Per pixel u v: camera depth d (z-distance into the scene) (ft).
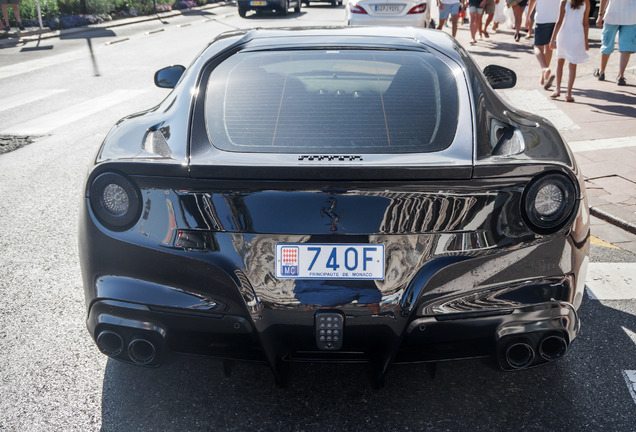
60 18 67.67
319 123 8.11
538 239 7.55
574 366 9.68
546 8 29.81
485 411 8.57
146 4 86.94
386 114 8.23
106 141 8.54
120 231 7.68
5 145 23.30
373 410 8.57
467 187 7.22
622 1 29.99
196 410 8.59
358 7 42.42
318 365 9.61
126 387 9.12
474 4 45.70
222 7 107.55
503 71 13.06
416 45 9.71
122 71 39.60
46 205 17.11
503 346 7.81
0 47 52.21
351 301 7.34
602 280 12.68
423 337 7.63
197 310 7.57
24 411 8.57
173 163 7.36
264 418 8.41
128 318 7.80
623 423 8.35
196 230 7.42
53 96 32.14
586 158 20.03
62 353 10.04
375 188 7.11
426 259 7.32
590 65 36.14
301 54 9.54
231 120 8.25
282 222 7.22
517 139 8.15
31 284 12.50
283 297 7.39
